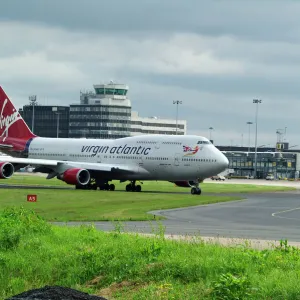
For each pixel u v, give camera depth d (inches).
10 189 5162.4
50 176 5925.2
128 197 4571.9
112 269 1534.2
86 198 4340.6
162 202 4185.5
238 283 1258.6
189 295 1280.8
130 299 1331.2
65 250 1768.0
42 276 1569.9
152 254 1612.9
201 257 1563.7
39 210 3395.7
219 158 5423.2
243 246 1802.4
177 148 5575.8
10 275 1577.3
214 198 4869.6
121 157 5836.6
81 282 1521.9
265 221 3102.9
